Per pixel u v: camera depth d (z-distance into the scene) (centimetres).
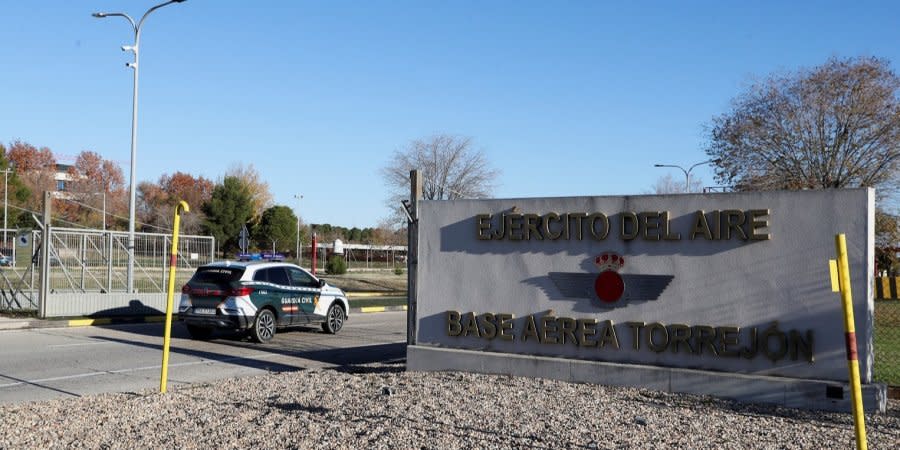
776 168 3862
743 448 680
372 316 2648
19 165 8562
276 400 914
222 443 705
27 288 2281
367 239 8950
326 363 1417
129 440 716
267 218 7288
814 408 876
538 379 1043
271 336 1769
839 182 3728
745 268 946
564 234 1061
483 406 857
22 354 1486
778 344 920
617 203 1028
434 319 1162
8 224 6650
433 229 1170
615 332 1022
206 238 2605
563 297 1062
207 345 1675
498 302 1111
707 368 962
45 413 834
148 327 2073
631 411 835
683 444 691
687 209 983
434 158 5009
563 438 715
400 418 796
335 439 716
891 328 1984
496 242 1116
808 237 910
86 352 1522
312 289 1900
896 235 3641
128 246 2391
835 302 892
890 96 3722
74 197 8181
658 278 999
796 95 3812
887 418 823
